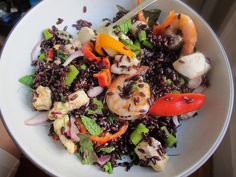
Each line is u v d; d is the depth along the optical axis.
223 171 0.25
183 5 0.22
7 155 0.24
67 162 0.19
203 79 0.21
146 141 0.20
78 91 0.20
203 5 0.31
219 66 0.21
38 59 0.22
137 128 0.20
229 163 0.25
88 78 0.21
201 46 0.22
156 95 0.21
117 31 0.22
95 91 0.21
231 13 0.28
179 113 0.20
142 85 0.20
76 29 0.23
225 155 0.26
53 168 0.18
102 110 0.20
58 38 0.22
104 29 0.22
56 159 0.19
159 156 0.19
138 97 0.19
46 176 0.25
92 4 0.23
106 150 0.20
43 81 0.21
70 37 0.23
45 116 0.20
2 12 0.28
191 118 0.21
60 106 0.19
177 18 0.22
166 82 0.21
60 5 0.22
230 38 0.27
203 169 0.27
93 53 0.22
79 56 0.22
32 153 0.18
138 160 0.20
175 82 0.22
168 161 0.20
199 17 0.22
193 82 0.21
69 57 0.22
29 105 0.20
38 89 0.20
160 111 0.20
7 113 0.18
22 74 0.21
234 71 0.26
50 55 0.22
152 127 0.20
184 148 0.20
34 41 0.22
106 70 0.21
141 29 0.22
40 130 0.20
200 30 0.22
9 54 0.20
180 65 0.21
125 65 0.20
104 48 0.21
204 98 0.21
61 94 0.20
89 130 0.20
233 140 0.25
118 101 0.19
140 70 0.21
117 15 0.23
